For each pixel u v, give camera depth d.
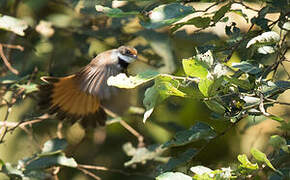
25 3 11.06
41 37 11.06
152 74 5.50
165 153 10.27
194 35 10.04
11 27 9.20
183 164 7.20
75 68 10.95
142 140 10.31
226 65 6.01
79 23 11.09
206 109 11.15
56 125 11.32
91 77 6.62
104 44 11.16
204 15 6.57
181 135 6.92
